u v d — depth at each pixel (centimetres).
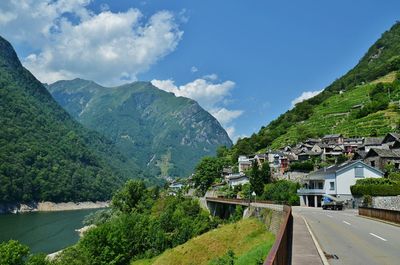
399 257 1622
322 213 4625
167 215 7944
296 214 4331
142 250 6794
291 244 1944
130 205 10962
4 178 16362
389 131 11819
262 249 2934
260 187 8925
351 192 6731
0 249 4625
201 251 4891
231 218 7325
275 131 17038
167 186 17362
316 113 17788
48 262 5112
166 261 5069
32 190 17725
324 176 7550
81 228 10519
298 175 9562
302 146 12275
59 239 8675
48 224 11431
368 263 1498
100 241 6172
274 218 4175
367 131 12512
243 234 4803
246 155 14262
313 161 10338
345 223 3152
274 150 13100
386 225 2983
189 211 9288
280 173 10225
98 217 10850
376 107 14412
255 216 5316
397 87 16012
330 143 11844
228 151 17950
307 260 1546
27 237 8838
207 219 8500
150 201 11044
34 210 17038
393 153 8100
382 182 6556
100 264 5938
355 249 1819
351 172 7294
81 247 5984
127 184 11381
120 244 6288
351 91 19400
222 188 11312
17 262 4669
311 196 7669
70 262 5366
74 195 19750
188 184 16075
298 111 18938
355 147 11131
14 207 16375
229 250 4072
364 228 2742
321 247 1872
